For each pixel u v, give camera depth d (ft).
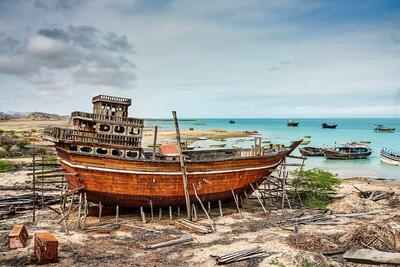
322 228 74.13
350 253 31.99
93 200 78.02
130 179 75.97
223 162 84.53
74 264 52.70
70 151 71.20
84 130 76.84
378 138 355.15
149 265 53.16
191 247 61.77
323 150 206.90
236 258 54.95
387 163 194.08
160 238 66.69
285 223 77.77
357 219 81.41
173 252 59.16
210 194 85.40
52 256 53.01
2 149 181.98
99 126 77.92
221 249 59.98
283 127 596.70
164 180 78.59
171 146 93.45
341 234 69.00
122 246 61.77
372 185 125.39
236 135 353.72
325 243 62.54
